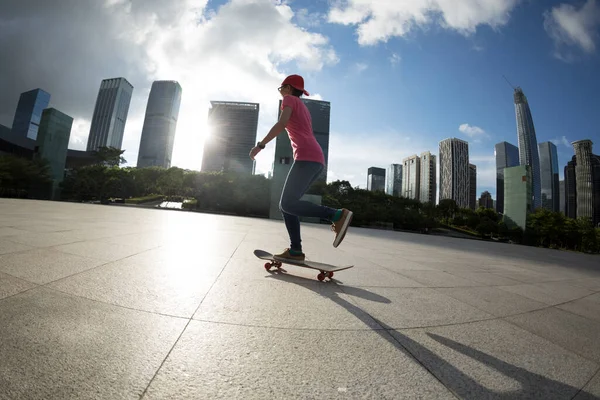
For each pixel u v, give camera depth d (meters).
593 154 151.38
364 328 1.53
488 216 76.12
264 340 1.28
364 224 40.31
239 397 0.87
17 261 2.10
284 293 2.02
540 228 47.72
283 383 0.97
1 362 0.91
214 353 1.12
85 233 3.79
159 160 195.12
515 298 2.61
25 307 1.34
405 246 7.00
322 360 1.15
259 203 31.05
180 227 6.07
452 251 6.98
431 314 1.88
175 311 1.50
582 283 4.02
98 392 0.82
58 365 0.92
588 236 50.09
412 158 171.50
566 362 1.36
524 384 1.11
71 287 1.67
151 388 0.87
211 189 32.56
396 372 1.11
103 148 69.12
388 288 2.48
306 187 2.79
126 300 1.57
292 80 2.91
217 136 148.88
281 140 17.77
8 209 6.41
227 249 3.69
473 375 1.14
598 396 1.07
